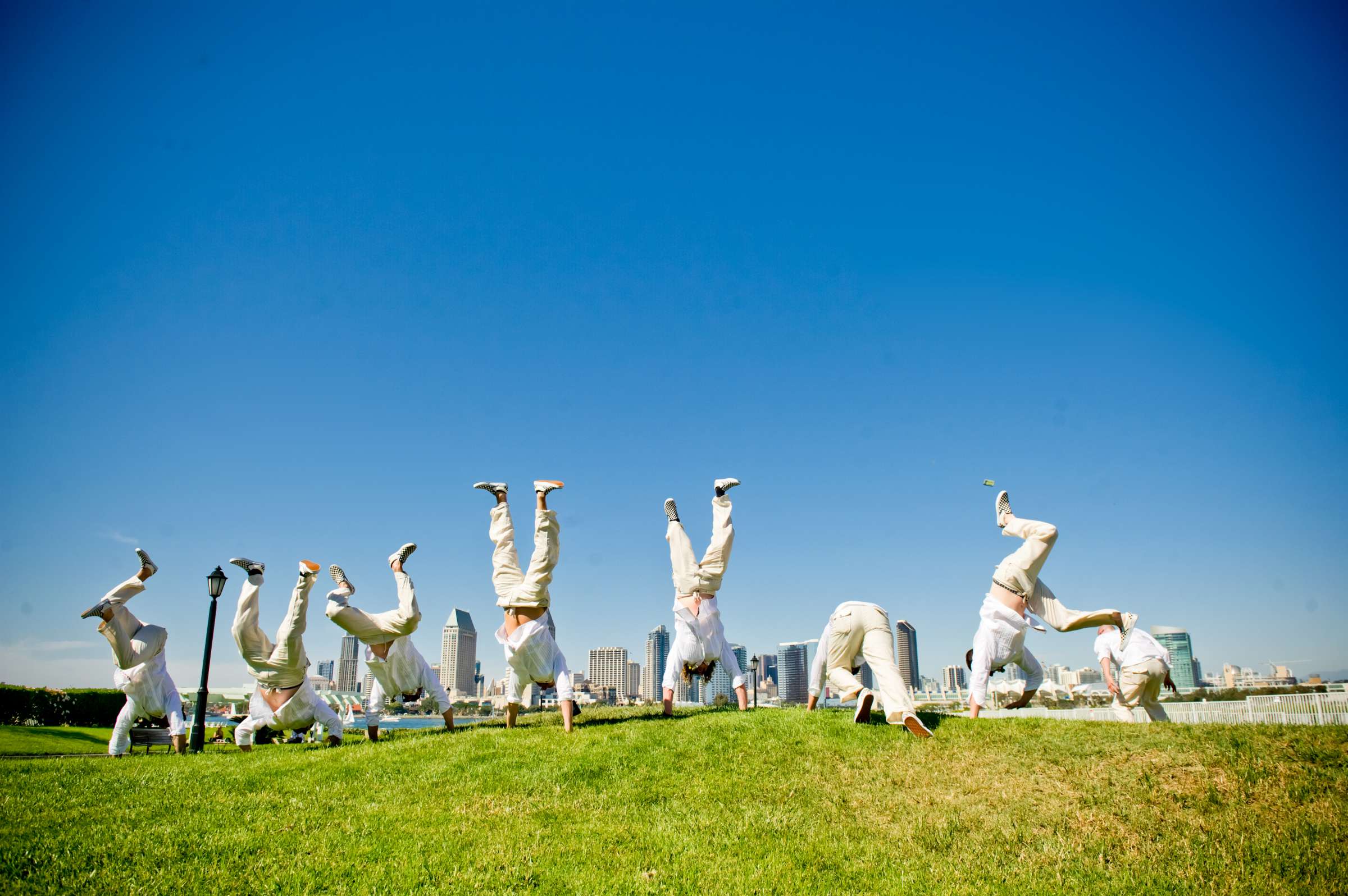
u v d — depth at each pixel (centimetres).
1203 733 1067
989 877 798
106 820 940
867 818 944
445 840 873
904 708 1188
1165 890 768
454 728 1619
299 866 801
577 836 892
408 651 1562
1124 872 802
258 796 1037
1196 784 946
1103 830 880
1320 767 946
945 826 909
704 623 1550
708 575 1575
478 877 779
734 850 861
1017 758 1059
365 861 816
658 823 934
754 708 1545
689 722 1315
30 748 1838
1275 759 973
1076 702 2512
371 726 1528
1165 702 2292
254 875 781
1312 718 1485
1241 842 834
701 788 1037
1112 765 1009
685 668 1539
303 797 1037
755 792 1020
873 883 790
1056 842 862
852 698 1260
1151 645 1339
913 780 1032
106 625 1519
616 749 1180
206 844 858
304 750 1359
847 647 1277
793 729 1228
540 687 1454
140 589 1579
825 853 855
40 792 1068
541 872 794
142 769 1223
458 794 1037
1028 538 1367
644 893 757
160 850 839
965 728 1185
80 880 765
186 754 1440
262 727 1505
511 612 1444
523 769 1120
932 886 782
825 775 1062
